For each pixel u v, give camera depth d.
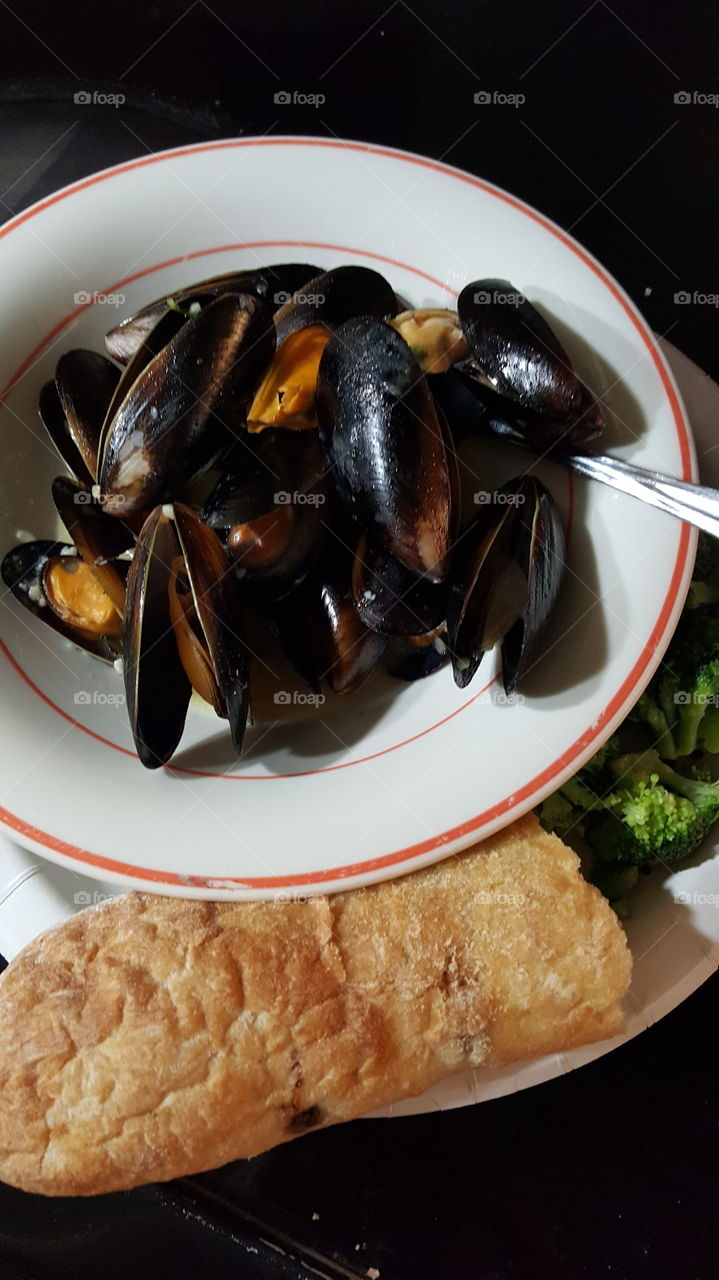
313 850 0.27
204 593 0.28
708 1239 0.29
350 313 0.31
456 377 0.30
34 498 0.33
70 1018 0.27
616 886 0.30
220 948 0.27
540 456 0.30
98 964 0.27
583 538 0.29
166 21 0.39
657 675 0.31
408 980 0.27
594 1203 0.29
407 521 0.28
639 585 0.28
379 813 0.28
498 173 0.38
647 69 0.39
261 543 0.29
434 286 0.32
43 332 0.32
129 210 0.32
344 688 0.30
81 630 0.31
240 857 0.28
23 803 0.28
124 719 0.30
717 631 0.31
